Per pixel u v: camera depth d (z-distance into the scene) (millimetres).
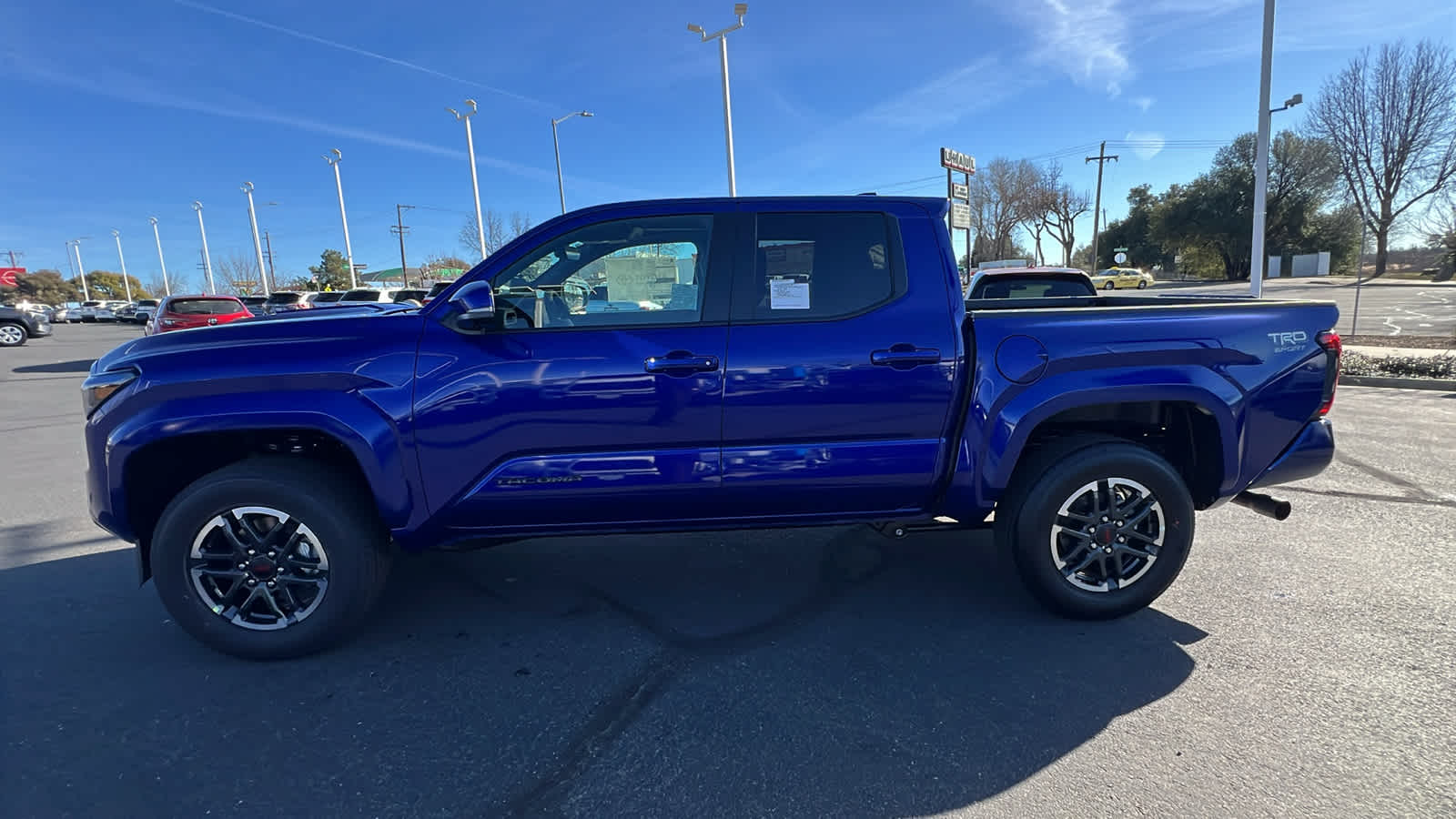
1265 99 13359
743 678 2994
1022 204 56875
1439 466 6141
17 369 16344
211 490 3000
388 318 3186
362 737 2631
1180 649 3178
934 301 3307
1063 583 3367
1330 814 2191
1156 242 64312
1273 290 35312
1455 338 15328
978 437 3273
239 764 2479
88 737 2623
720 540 4613
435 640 3350
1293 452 3422
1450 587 3758
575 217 3275
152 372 3014
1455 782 2328
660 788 2350
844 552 4391
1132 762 2441
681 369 3125
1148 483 3311
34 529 4961
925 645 3238
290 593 3141
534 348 3115
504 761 2498
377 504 3094
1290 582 3836
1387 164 31609
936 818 2201
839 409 3217
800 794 2314
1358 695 2807
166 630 3449
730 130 23484
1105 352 3266
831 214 3346
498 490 3141
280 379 3008
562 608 3666
